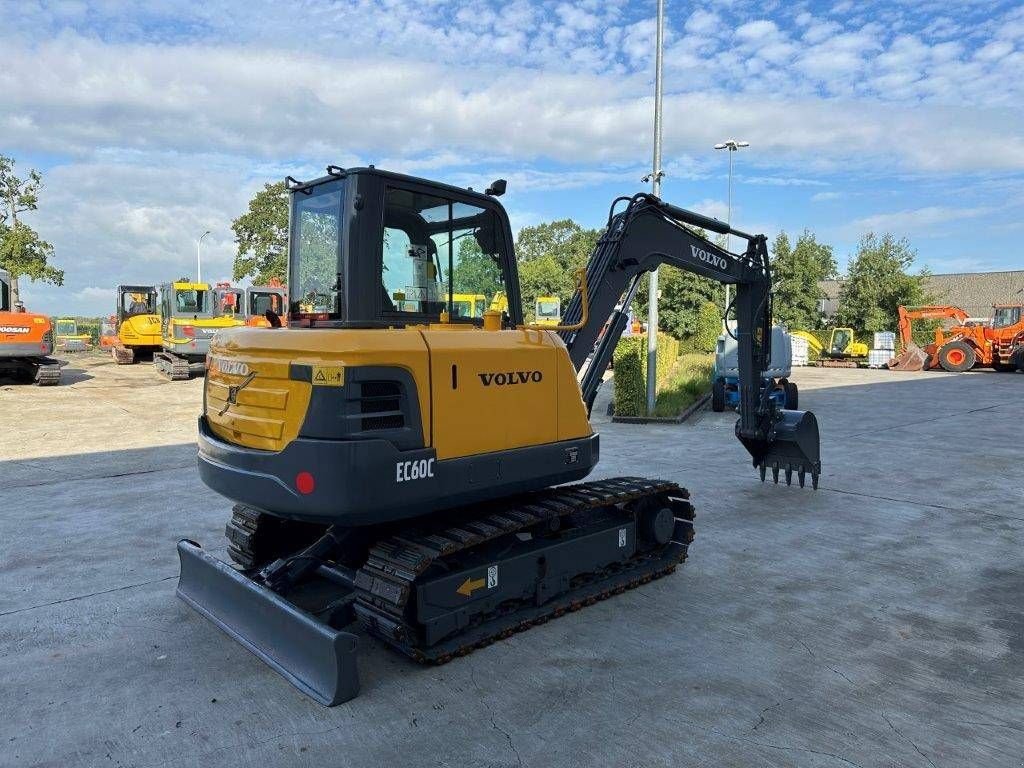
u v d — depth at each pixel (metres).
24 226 30.83
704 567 5.65
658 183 13.63
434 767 3.13
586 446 4.78
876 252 37.16
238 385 4.18
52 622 4.66
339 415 3.63
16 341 17.62
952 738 3.31
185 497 7.75
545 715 3.55
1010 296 57.38
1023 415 13.93
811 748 3.24
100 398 16.56
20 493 7.92
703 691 3.76
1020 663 4.05
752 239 7.38
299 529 5.27
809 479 8.51
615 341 6.04
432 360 3.92
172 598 5.04
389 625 3.87
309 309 4.36
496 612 4.45
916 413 14.30
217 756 3.23
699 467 9.30
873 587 5.20
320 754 3.24
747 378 7.48
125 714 3.59
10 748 3.30
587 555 4.95
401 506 3.81
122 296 27.30
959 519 6.88
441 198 4.39
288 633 3.98
